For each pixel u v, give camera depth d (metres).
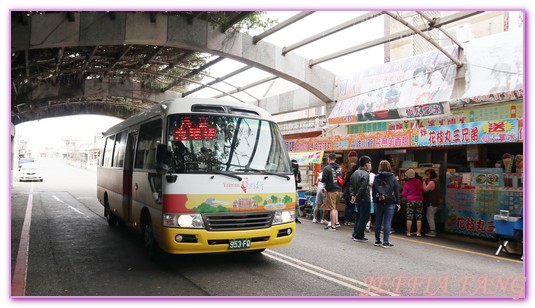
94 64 15.52
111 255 6.83
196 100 6.26
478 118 10.06
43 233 8.88
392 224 10.98
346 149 11.19
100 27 11.02
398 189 8.05
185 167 5.62
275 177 6.12
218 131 6.05
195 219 5.48
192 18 12.08
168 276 5.64
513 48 9.42
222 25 12.72
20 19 9.98
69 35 10.61
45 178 33.34
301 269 6.12
